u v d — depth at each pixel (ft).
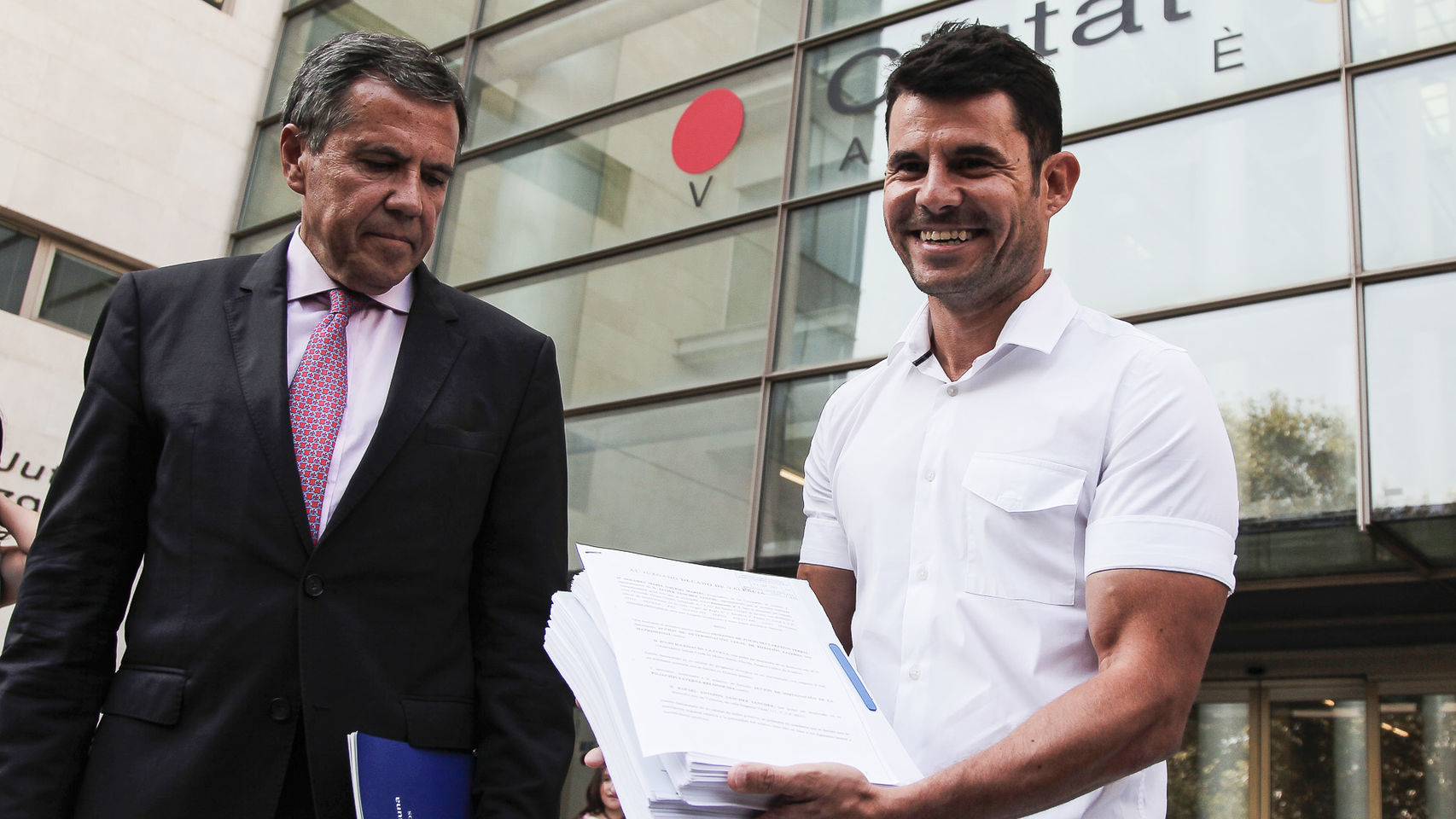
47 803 5.51
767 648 5.00
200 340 6.30
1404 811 20.39
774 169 26.99
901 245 6.14
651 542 25.73
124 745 5.62
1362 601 20.39
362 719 5.70
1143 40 22.30
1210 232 20.51
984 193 5.81
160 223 35.35
